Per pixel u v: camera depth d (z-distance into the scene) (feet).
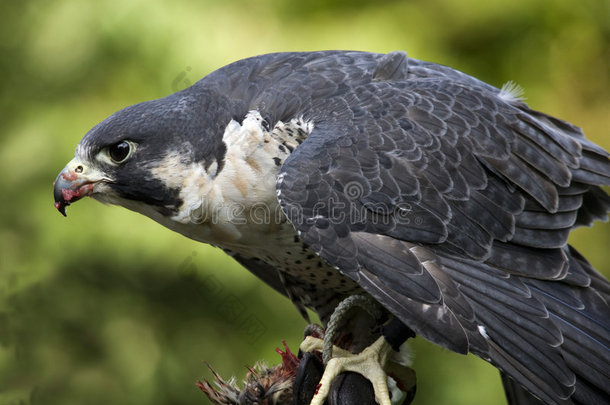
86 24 43.06
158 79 41.32
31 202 42.34
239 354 43.65
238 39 40.81
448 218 20.65
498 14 42.22
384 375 21.12
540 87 44.37
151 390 44.19
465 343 18.89
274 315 41.32
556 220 21.67
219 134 23.24
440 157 21.20
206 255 39.65
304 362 21.12
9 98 44.09
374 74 23.91
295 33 41.06
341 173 20.57
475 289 19.79
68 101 43.14
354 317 23.26
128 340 44.65
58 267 43.29
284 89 23.56
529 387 18.65
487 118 22.25
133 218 41.01
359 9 42.22
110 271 43.78
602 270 44.27
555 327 19.26
